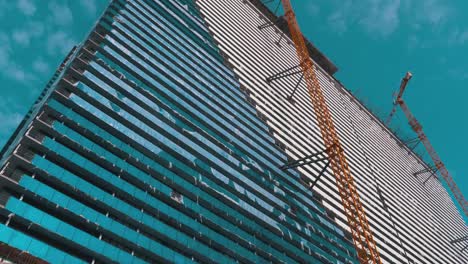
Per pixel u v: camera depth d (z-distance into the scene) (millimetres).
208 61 85438
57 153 42938
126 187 47156
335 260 69375
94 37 64438
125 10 75625
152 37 75812
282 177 76438
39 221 36000
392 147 140000
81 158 45156
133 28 73250
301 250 64312
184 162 59219
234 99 82875
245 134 77125
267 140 81250
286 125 91125
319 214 77062
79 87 52719
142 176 50469
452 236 127688
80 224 40344
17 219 35188
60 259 34875
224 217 57438
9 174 38156
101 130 50438
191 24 91750
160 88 66938
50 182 41031
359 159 111750
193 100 72000
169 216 48844
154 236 46562
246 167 69812
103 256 38406
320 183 85812
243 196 63531
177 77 73062
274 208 67500
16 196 37250
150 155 54781
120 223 43125
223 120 74812
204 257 48594
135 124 56344
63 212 39188
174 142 60938
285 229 65375
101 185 45750
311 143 92875
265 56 107562
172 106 66375
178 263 44938
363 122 134625
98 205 43031
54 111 46781
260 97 91875
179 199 52719
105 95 56375
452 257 116625
